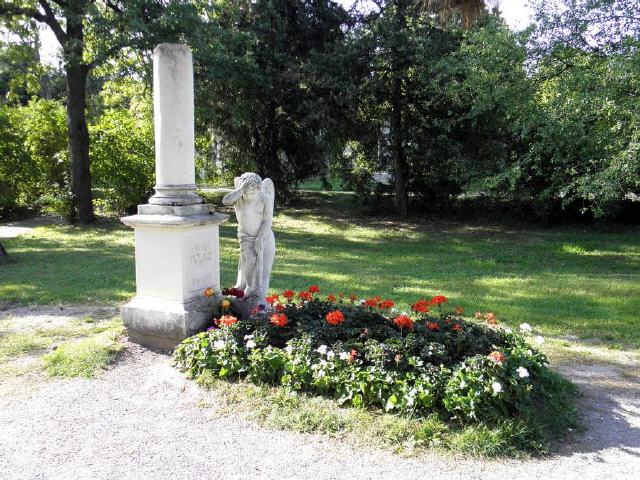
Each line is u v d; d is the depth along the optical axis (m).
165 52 5.36
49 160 18.20
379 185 18.81
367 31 15.99
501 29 11.84
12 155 17.91
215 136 19.36
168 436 3.81
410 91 16.22
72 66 15.15
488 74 12.21
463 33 14.19
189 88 5.51
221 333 4.98
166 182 5.51
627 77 9.42
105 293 8.04
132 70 14.64
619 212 16.11
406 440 3.70
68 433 3.85
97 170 17.67
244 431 3.88
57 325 6.45
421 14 15.46
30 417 4.09
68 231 15.32
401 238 15.09
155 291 5.57
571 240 14.28
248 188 5.64
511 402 3.97
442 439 3.67
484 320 6.54
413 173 18.05
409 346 4.34
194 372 4.81
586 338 6.20
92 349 5.29
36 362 5.19
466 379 3.94
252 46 16.20
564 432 3.90
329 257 11.89
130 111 19.55
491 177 14.03
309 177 20.55
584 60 11.02
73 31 15.20
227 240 13.95
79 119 16.27
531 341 6.03
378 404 4.11
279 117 18.03
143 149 18.33
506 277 9.66
